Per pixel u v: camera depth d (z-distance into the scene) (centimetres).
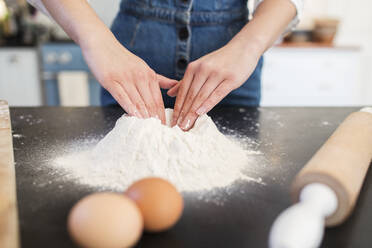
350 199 39
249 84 91
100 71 66
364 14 221
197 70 69
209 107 66
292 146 66
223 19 86
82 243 34
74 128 74
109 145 57
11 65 194
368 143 54
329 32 203
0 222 40
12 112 83
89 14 71
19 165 57
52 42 189
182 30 87
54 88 198
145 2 86
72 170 56
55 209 45
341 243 39
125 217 34
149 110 67
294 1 77
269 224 42
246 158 60
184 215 44
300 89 207
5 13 200
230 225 42
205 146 58
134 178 52
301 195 42
